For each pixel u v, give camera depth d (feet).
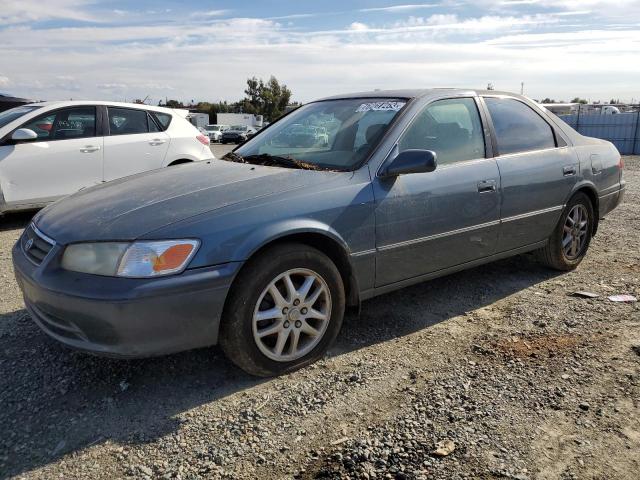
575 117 88.48
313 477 7.13
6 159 21.47
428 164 10.31
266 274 9.18
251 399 9.02
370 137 11.51
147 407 8.84
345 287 10.80
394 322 12.18
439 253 11.96
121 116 24.62
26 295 9.75
